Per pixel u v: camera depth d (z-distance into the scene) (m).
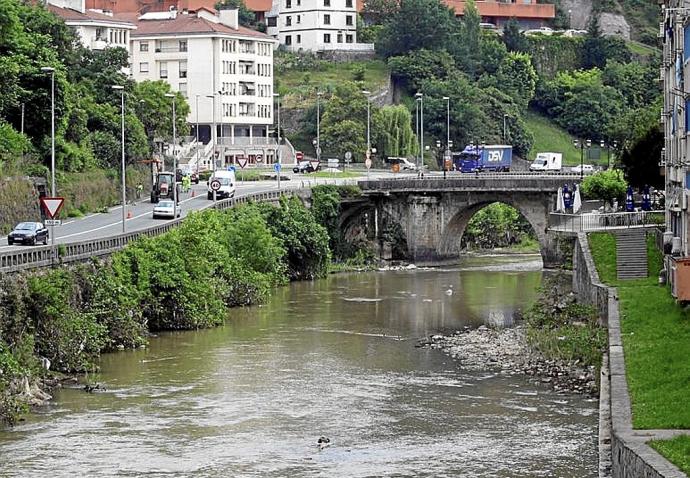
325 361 109.62
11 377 90.06
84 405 91.69
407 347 117.06
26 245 128.50
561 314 121.50
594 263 126.56
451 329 128.38
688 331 86.06
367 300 152.25
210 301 130.62
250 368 105.94
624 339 86.25
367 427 86.19
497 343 118.19
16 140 162.50
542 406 91.56
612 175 174.62
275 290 162.50
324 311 141.62
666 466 53.41
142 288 121.75
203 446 81.19
